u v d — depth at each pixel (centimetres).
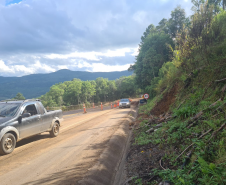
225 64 723
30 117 726
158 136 684
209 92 712
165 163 467
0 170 482
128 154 629
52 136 876
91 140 775
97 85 11906
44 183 403
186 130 555
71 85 9575
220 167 326
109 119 1436
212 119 516
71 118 1681
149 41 3272
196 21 1011
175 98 1053
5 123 618
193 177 347
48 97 8700
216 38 912
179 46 1120
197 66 964
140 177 440
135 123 1159
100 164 510
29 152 634
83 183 400
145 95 2288
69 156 581
